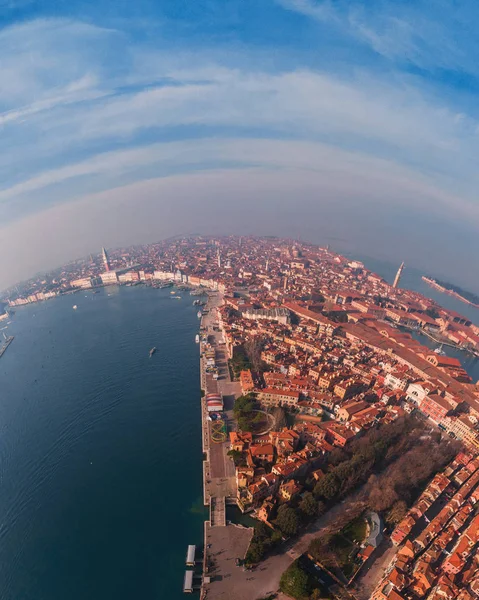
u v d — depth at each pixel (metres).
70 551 145.50
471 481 167.00
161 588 130.75
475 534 133.88
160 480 179.38
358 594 122.38
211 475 176.12
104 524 156.75
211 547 140.00
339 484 160.25
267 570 131.12
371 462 174.88
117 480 180.38
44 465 192.75
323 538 138.62
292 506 153.50
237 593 123.50
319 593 120.25
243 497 157.00
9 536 153.12
